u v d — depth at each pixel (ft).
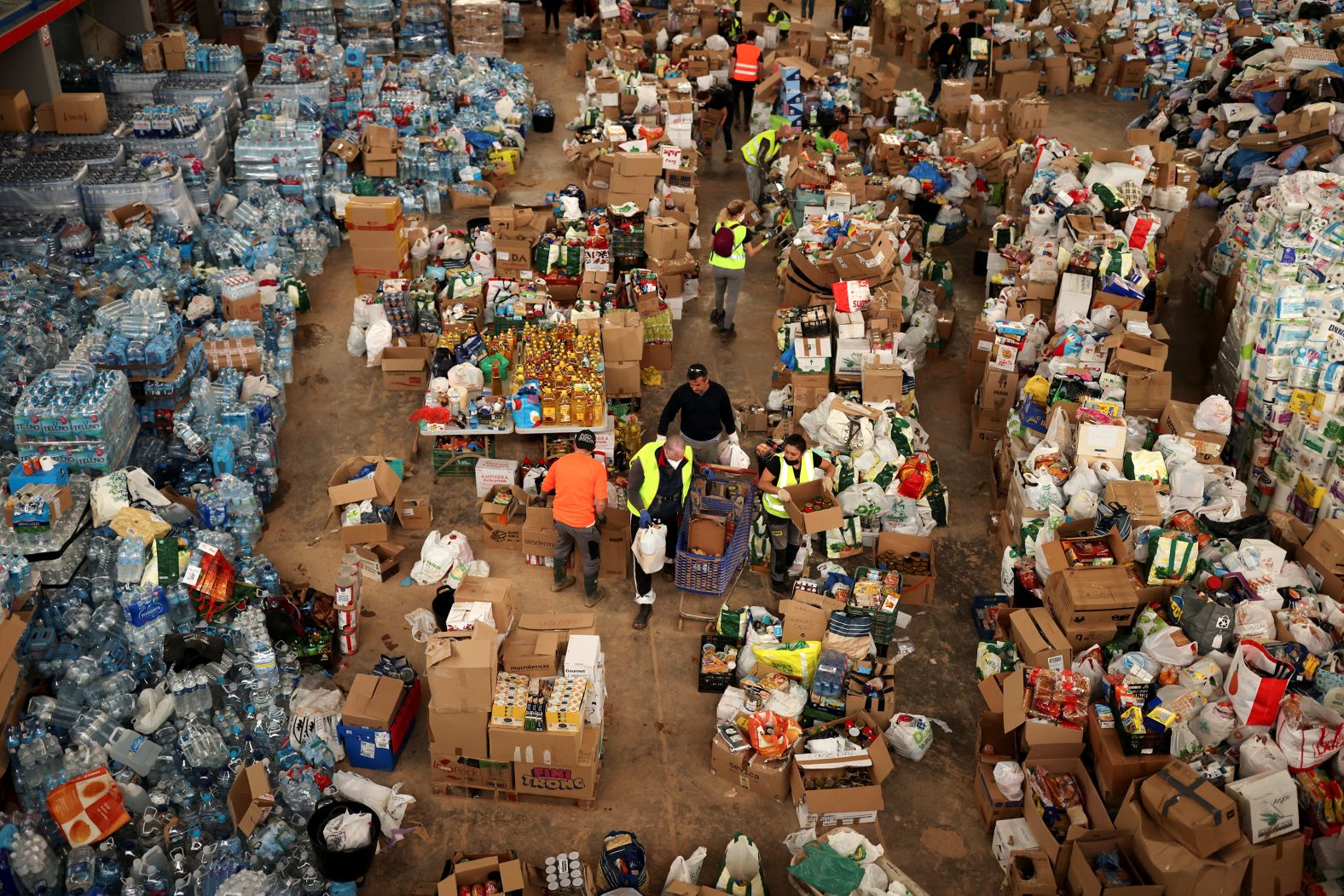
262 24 73.92
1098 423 31.22
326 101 58.80
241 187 51.80
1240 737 23.17
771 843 23.88
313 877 22.29
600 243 45.27
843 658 26.55
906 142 57.57
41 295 39.70
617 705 27.40
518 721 23.54
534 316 40.14
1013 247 44.98
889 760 24.64
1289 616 25.12
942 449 37.91
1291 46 61.46
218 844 22.45
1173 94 68.80
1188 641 25.22
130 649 26.86
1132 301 37.60
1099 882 20.95
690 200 50.67
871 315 38.37
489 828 24.14
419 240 47.32
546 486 29.50
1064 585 26.21
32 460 28.48
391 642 29.07
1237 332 37.01
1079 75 77.10
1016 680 24.49
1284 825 21.27
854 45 73.15
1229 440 34.76
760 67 67.36
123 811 22.57
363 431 38.04
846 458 33.40
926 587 30.63
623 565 31.76
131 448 33.04
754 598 30.81
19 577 25.93
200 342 36.99
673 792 25.09
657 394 40.40
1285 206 38.88
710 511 30.37
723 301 44.32
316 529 33.30
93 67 56.75
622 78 65.16
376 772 25.36
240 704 25.98
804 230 44.29
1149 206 51.34
